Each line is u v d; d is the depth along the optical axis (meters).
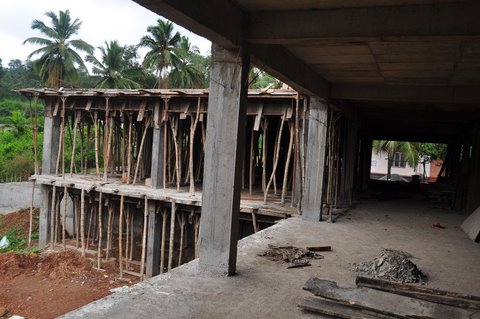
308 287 4.02
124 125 16.00
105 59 29.91
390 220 9.55
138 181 14.63
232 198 4.66
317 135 8.73
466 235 8.16
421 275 5.13
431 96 8.08
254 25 4.65
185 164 16.00
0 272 11.27
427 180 30.70
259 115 11.47
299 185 10.36
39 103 37.22
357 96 8.45
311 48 5.79
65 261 12.05
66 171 21.12
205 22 3.88
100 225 12.41
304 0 4.19
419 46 5.39
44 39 29.08
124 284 11.11
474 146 11.12
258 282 4.50
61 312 9.08
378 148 30.06
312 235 7.28
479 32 3.91
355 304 3.68
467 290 4.68
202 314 3.56
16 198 18.81
